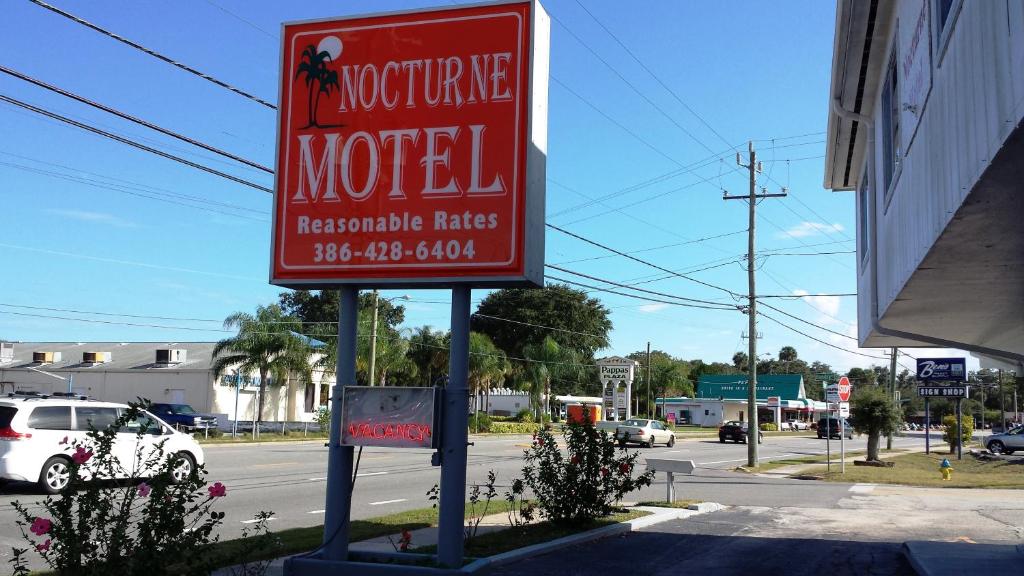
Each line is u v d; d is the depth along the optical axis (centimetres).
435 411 848
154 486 634
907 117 848
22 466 1503
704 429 7969
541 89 905
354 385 880
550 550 1053
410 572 830
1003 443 4356
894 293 957
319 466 2247
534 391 6209
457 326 873
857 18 993
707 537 1216
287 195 929
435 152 893
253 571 822
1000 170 509
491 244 866
